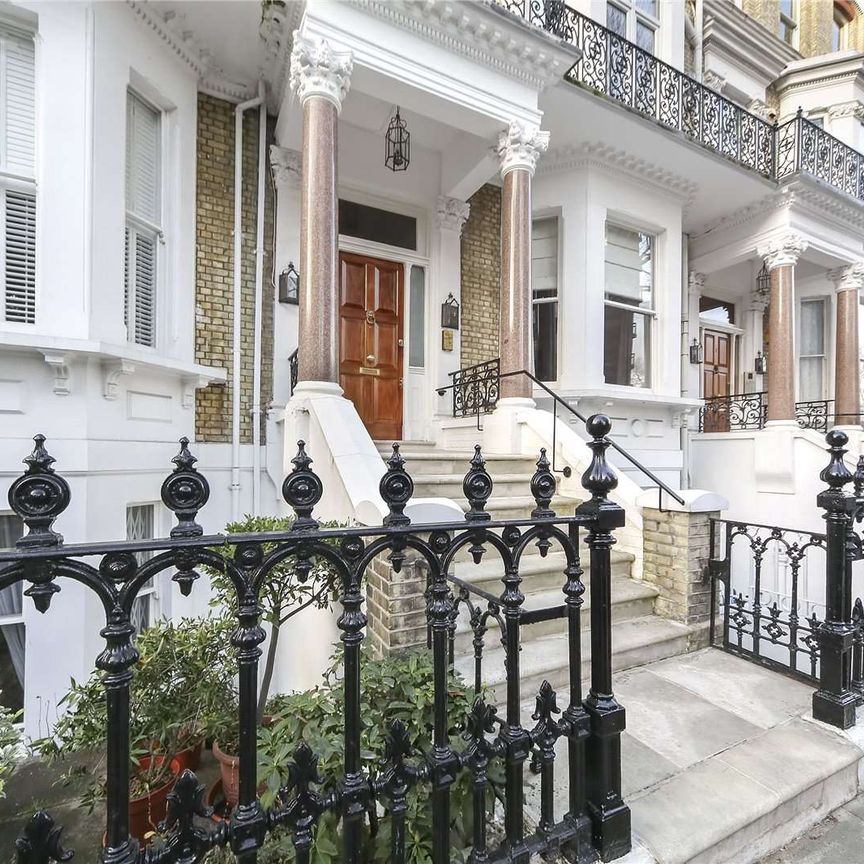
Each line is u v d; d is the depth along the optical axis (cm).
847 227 793
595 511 175
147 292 470
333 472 359
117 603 106
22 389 354
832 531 272
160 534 456
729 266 901
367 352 635
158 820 218
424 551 143
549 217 700
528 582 364
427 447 616
